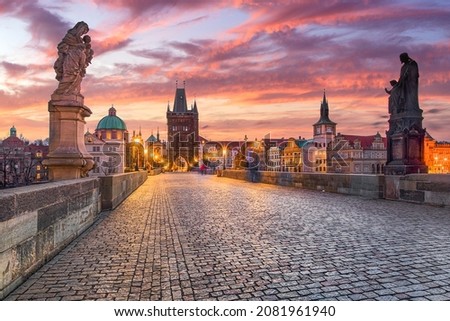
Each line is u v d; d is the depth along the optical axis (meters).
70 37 10.88
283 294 4.09
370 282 4.41
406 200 12.38
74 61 10.80
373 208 10.96
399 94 14.06
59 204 6.01
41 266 5.13
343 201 13.11
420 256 5.50
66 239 6.39
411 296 3.99
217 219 9.28
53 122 10.77
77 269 5.02
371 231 7.41
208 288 4.28
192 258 5.55
